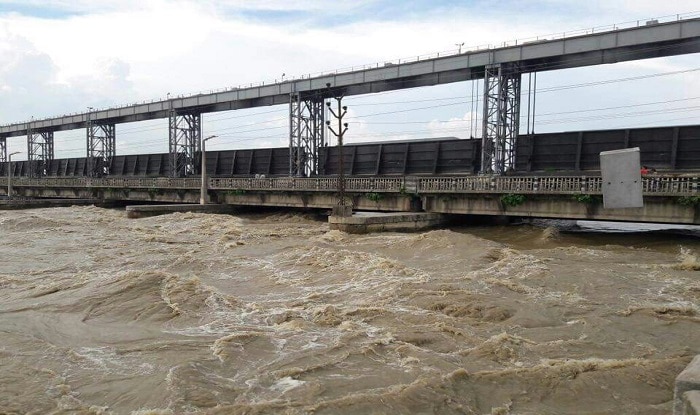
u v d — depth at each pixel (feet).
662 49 130.31
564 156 149.28
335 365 36.70
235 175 246.68
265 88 208.85
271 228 137.28
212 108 242.17
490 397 31.91
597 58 140.36
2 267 79.36
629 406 30.91
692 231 120.37
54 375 36.01
